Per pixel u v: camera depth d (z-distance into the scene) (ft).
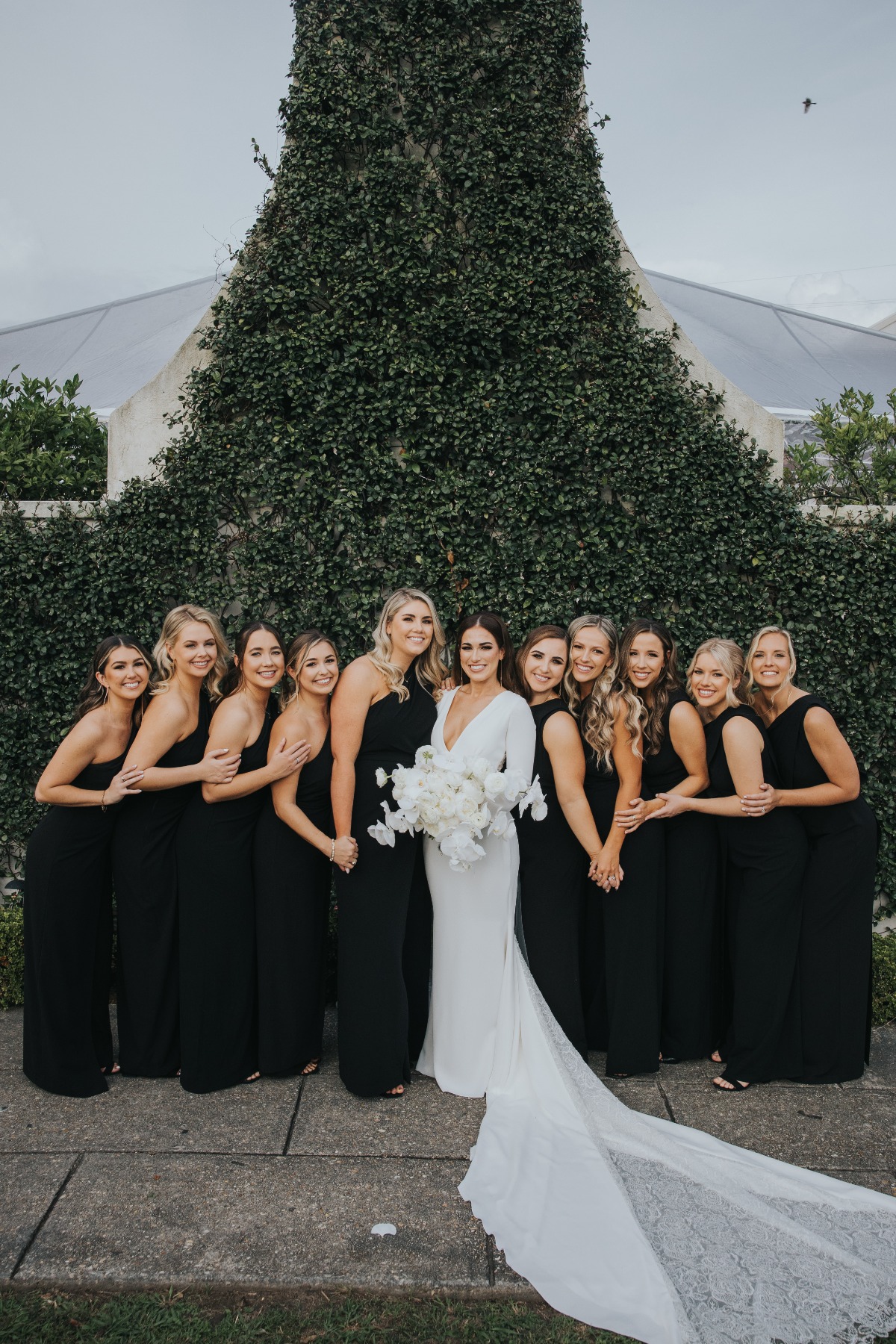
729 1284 7.71
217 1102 10.96
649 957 11.53
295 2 17.49
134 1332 7.45
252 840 11.38
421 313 16.99
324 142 17.20
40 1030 11.13
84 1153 9.80
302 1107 10.86
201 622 11.27
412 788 10.33
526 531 17.02
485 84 17.40
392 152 17.40
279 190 17.20
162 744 10.98
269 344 16.94
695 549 17.06
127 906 11.30
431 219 17.13
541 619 16.83
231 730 10.96
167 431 17.30
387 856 10.99
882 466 19.38
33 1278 7.93
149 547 16.70
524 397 17.01
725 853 12.05
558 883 11.59
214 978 11.09
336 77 17.17
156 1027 11.48
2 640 16.67
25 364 37.01
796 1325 7.30
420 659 11.79
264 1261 8.14
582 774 11.53
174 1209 8.83
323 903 11.74
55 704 16.69
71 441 20.68
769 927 11.33
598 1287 7.67
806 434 29.01
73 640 16.66
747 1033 11.35
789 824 11.48
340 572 16.92
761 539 16.97
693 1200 8.82
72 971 11.04
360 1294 7.92
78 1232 8.48
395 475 16.99
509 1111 10.43
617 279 17.39
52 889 10.93
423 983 12.02
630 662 11.71
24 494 19.19
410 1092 11.27
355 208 17.16
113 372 33.71
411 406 16.92
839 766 11.47
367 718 11.15
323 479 16.90
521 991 10.98
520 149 17.28
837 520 17.08
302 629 16.85
